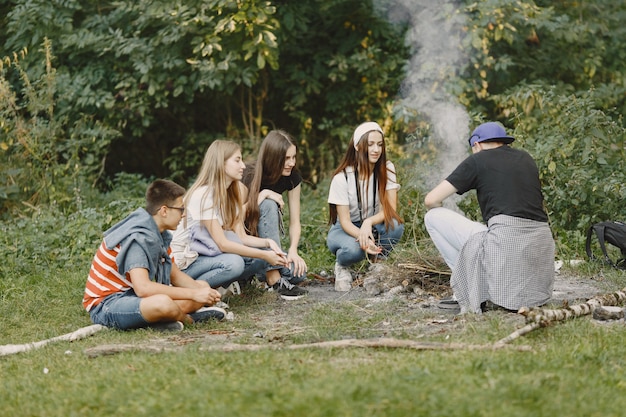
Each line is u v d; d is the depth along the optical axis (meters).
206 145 12.42
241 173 6.16
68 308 6.32
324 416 3.30
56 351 5.04
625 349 4.48
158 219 5.56
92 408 3.72
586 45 12.09
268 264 6.52
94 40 10.73
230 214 6.24
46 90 10.23
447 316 5.64
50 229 8.68
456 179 5.62
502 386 3.63
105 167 13.07
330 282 7.17
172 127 13.06
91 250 7.99
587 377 3.90
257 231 6.67
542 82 11.16
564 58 11.85
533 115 10.88
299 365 4.19
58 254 8.01
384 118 11.56
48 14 10.58
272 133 6.69
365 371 3.99
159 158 13.26
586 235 7.80
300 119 11.99
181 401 3.61
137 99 11.24
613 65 12.08
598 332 4.83
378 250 6.70
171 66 10.66
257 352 4.57
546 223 5.59
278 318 5.84
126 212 8.86
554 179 8.09
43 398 3.95
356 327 5.46
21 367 4.68
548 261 5.54
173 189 5.54
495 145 5.70
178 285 5.84
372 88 11.59
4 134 10.35
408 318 5.64
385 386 3.61
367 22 11.64
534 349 4.48
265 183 6.72
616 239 6.93
